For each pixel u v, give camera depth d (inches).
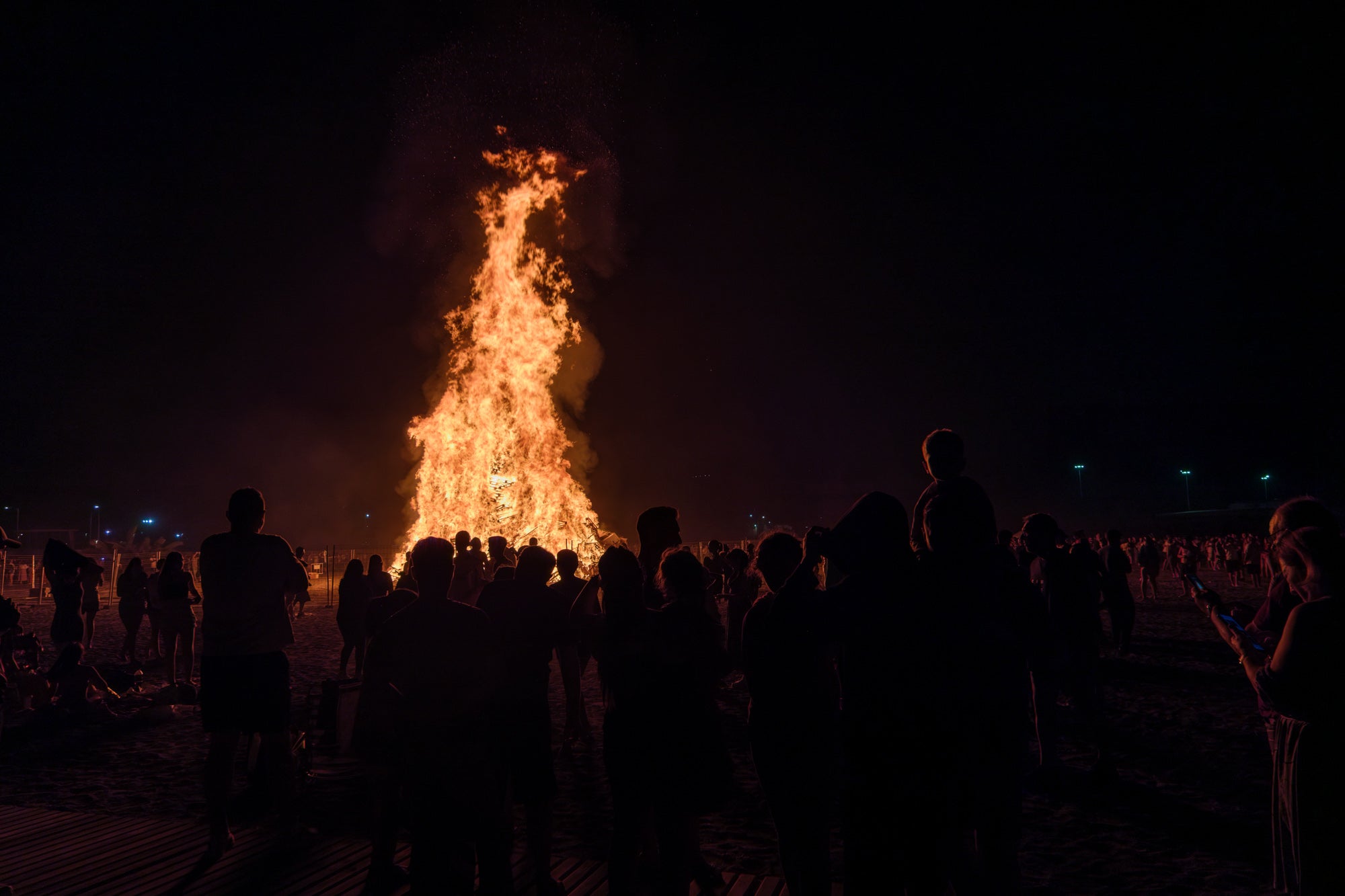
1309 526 150.3
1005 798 127.3
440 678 154.3
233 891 195.6
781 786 144.9
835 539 135.9
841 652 133.1
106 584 1488.7
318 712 335.6
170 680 482.0
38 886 198.7
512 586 184.5
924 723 123.8
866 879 124.6
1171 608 897.5
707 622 165.0
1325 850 126.6
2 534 343.3
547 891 180.1
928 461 178.4
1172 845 222.7
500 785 170.1
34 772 310.5
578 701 334.3
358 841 230.4
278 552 229.6
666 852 156.6
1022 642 131.6
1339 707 127.1
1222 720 369.1
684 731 158.4
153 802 271.9
